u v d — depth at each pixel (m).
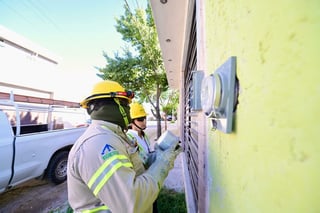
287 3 0.27
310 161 0.22
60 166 4.13
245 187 0.44
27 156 3.30
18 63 8.48
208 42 0.97
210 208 0.89
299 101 0.25
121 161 0.84
